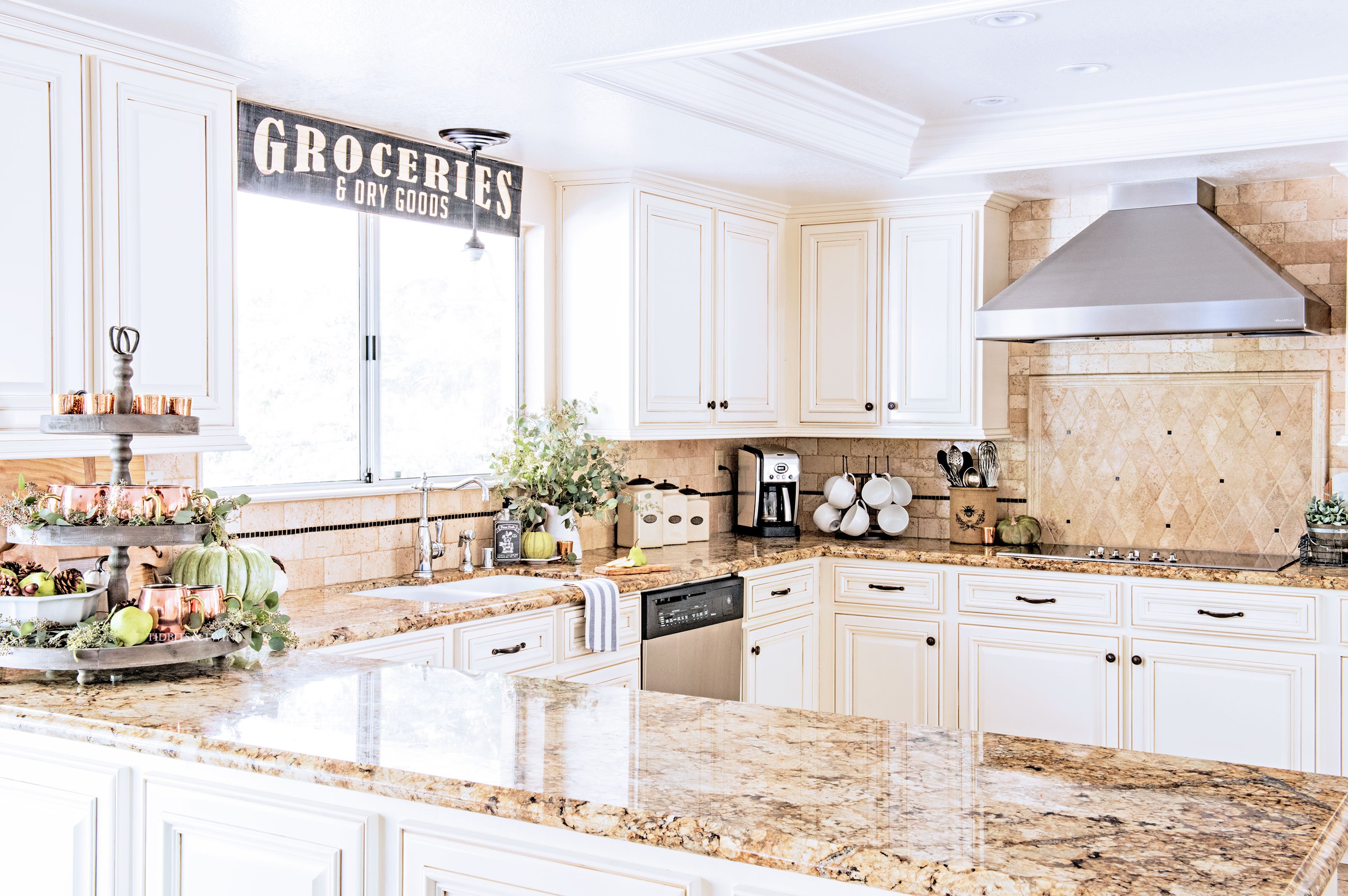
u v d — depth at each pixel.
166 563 3.05
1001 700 4.56
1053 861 1.33
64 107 2.54
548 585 3.78
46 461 2.81
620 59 2.99
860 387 5.09
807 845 1.38
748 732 1.90
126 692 2.15
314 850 1.77
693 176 4.46
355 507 3.73
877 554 4.80
